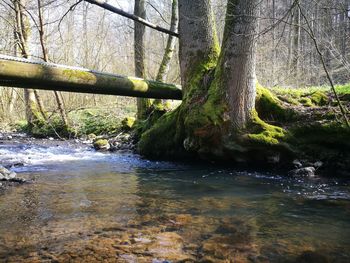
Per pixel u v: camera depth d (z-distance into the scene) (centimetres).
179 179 654
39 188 576
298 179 641
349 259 305
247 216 425
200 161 835
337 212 441
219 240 348
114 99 1934
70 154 1038
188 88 849
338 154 673
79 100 1941
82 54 2083
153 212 441
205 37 852
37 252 318
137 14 1295
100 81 759
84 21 2123
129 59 2266
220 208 459
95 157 969
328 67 1495
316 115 698
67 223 397
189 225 391
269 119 742
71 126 1520
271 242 343
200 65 844
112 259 305
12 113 2098
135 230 375
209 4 860
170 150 875
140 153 945
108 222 401
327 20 1182
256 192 545
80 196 523
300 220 410
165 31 920
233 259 305
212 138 738
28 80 644
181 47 887
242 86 702
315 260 302
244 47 689
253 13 686
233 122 714
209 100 752
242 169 750
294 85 1634
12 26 1401
